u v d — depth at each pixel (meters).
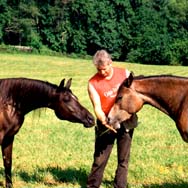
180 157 11.20
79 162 10.61
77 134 14.13
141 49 76.31
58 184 9.04
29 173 9.65
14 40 78.31
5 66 45.34
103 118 7.67
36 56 63.88
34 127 15.33
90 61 57.34
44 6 79.81
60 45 80.69
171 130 15.00
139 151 11.80
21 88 8.27
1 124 8.20
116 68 7.88
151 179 9.30
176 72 43.69
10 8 77.25
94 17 80.56
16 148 12.07
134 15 82.38
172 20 83.25
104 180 9.22
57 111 8.40
